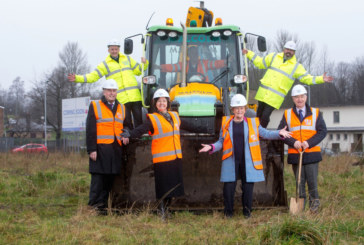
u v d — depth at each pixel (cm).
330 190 842
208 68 820
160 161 595
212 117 714
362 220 552
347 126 4881
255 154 593
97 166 623
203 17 950
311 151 633
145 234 509
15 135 6706
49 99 5847
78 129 3881
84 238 489
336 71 6438
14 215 622
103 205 638
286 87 797
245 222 545
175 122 606
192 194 644
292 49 785
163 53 830
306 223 469
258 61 819
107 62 790
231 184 595
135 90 798
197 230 531
